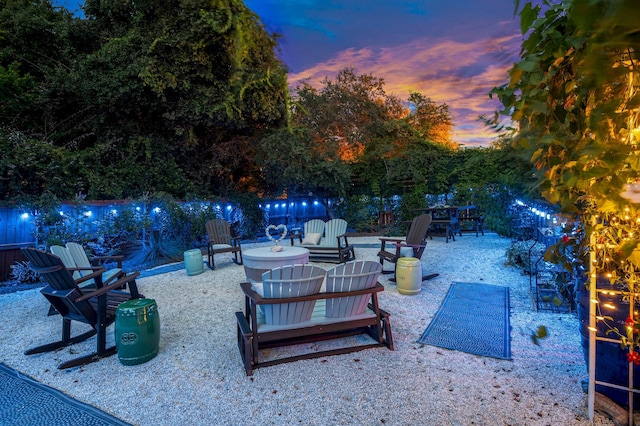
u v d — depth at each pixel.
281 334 3.07
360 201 13.23
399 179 12.45
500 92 1.10
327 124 14.24
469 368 2.91
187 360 3.18
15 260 6.56
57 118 10.02
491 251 8.18
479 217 10.90
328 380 2.78
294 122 12.17
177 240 9.13
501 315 4.09
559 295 4.21
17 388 2.74
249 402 2.52
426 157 12.24
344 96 14.18
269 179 12.41
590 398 2.20
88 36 10.29
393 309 4.39
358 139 14.20
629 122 1.27
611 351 2.19
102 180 8.70
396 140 13.58
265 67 9.62
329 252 7.56
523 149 1.40
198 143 11.57
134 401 2.56
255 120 11.62
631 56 0.78
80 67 9.46
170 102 10.11
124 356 3.07
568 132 1.34
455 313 4.20
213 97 10.16
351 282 3.20
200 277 6.44
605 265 2.04
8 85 8.73
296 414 2.38
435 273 6.18
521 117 1.17
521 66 0.87
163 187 10.42
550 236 5.25
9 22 9.32
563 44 1.15
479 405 2.41
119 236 7.95
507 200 10.05
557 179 1.44
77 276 4.98
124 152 10.09
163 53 9.47
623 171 1.24
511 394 2.53
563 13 1.16
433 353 3.19
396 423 2.26
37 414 2.42
